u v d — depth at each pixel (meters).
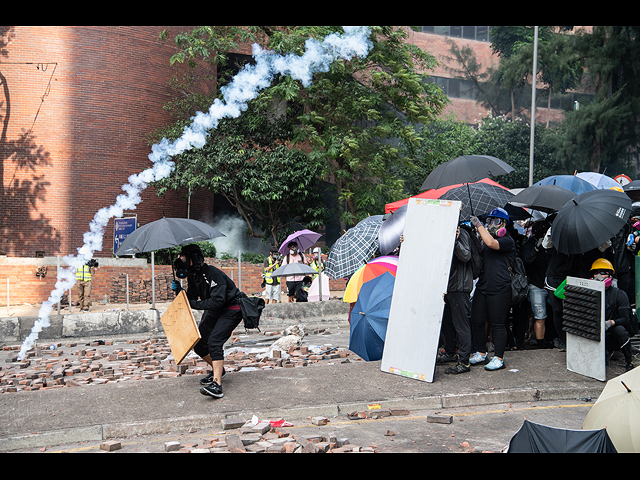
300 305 14.28
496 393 6.65
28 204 21.20
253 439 5.25
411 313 7.36
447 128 36.34
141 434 5.83
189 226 6.71
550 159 38.88
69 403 6.48
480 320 7.57
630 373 4.48
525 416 6.08
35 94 21.27
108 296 19.69
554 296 8.08
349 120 23.19
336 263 10.06
